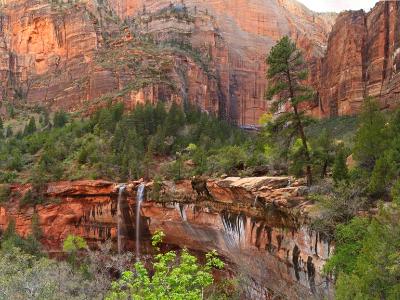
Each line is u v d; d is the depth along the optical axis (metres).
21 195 70.50
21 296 25.73
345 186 29.66
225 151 64.12
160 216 61.06
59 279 31.16
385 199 27.91
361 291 17.91
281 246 36.78
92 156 74.00
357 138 36.28
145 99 119.12
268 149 53.44
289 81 35.28
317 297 29.11
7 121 135.38
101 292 33.56
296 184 37.97
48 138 87.56
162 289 16.75
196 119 94.69
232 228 47.91
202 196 54.38
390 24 106.12
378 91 102.88
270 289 38.59
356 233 25.47
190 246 59.38
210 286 42.19
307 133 82.44
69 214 68.50
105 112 89.88
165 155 77.75
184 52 146.50
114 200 66.50
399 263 18.03
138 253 64.12
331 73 122.44
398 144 31.97
